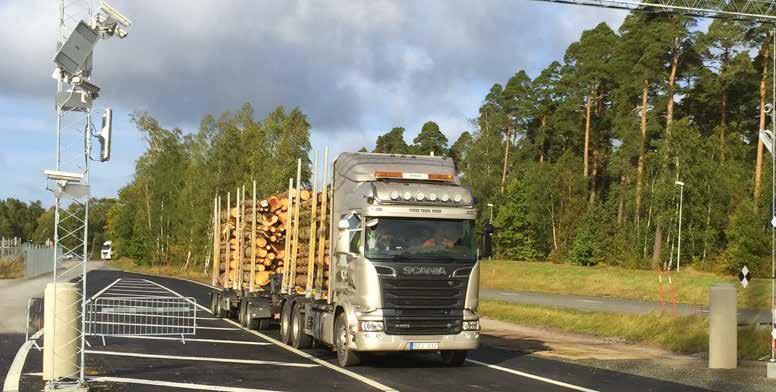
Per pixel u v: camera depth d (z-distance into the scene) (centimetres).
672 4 3819
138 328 2084
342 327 1390
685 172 6812
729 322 1420
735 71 6881
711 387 1198
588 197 9281
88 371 1274
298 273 1742
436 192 1368
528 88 10531
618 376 1315
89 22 1081
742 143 7794
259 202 2078
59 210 1146
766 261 5297
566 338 2048
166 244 9031
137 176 9381
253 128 8031
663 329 1966
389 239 1328
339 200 1462
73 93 1080
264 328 2098
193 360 1446
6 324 2091
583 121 9319
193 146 8425
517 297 3697
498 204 9562
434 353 1639
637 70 7175
